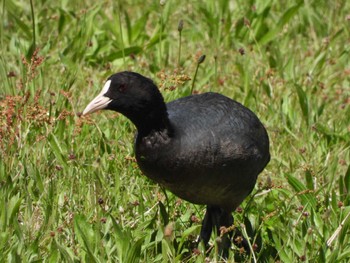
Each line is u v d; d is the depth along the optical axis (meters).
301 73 14.24
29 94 10.60
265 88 13.32
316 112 12.94
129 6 16.42
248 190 9.74
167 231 8.66
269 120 12.71
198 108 9.52
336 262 9.45
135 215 10.26
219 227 9.85
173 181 9.33
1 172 10.13
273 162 11.80
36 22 14.88
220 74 13.92
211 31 15.32
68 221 9.85
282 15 15.08
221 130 9.34
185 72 13.74
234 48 15.05
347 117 12.94
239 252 9.73
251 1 15.77
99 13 15.34
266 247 9.98
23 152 10.45
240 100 13.32
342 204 10.21
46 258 9.25
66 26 15.02
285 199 10.90
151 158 9.24
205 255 9.52
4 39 14.62
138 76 9.15
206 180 9.29
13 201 9.70
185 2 16.48
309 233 9.37
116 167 10.73
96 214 9.56
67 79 12.90
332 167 11.20
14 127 10.64
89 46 14.15
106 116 12.17
